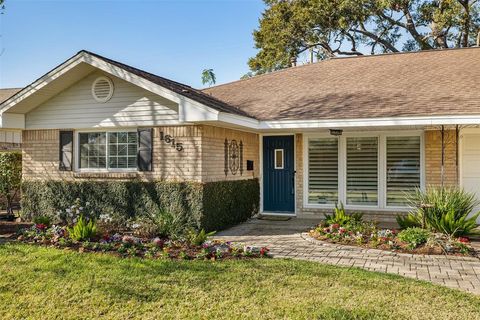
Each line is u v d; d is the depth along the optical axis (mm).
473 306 4855
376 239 8344
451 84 11734
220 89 15562
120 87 10562
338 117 10250
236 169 11648
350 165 12227
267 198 13227
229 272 6105
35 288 5434
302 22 28578
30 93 10539
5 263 6461
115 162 10859
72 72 10305
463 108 9555
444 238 8141
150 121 10273
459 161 11125
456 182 11023
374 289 5422
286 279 5820
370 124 9938
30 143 11594
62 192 11078
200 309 4793
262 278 5859
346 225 9297
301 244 8539
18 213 12711
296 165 12750
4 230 9344
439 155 11250
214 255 6977
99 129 10969
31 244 7742
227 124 9992
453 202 9188
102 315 4676
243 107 12648
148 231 8594
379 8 27547
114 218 10383
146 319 4551
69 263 6441
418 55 15422
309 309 4762
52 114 11289
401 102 10773
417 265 6773
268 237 9398
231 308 4816
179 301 5016
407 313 4652
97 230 8266
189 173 9898
